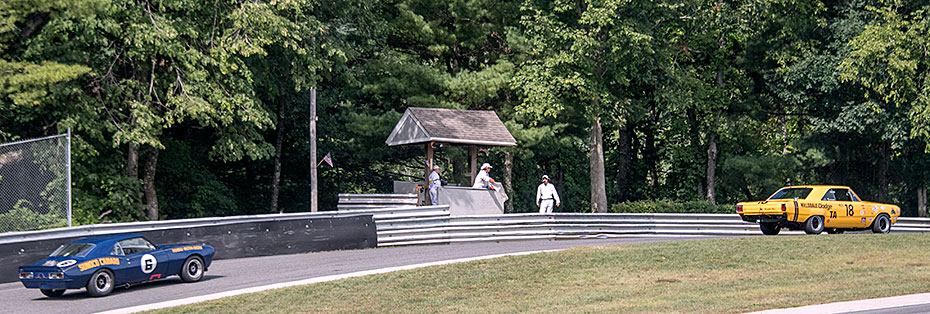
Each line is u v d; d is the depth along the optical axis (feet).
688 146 163.84
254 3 95.45
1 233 59.93
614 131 185.06
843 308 42.60
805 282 51.37
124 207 102.73
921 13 131.03
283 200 155.74
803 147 146.41
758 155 161.79
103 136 102.73
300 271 61.62
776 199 83.15
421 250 75.66
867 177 159.74
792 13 137.18
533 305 44.70
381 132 130.41
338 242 76.64
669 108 137.80
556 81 121.39
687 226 92.53
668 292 48.47
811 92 145.59
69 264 51.52
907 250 64.49
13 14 80.69
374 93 138.10
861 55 126.41
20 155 84.17
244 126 108.68
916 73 134.00
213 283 56.90
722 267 58.03
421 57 146.51
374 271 59.52
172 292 53.47
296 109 138.00
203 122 96.94
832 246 66.54
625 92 147.54
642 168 177.58
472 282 52.95
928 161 148.66
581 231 89.66
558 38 121.29
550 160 172.96
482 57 144.66
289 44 104.22
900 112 134.10
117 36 90.33
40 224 79.92
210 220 69.97
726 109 150.92
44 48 87.20
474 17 136.46
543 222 87.86
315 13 117.70
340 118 140.15
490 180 105.60
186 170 127.13
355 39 131.75
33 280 51.78
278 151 140.26
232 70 99.81
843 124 138.00
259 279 58.13
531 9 125.08
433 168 103.04
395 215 80.02
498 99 140.97
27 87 81.35
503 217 85.71
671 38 138.51
